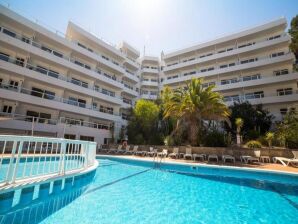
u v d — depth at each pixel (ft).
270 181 29.30
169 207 16.03
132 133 84.43
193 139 56.59
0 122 57.21
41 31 75.72
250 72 100.48
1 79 65.87
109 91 106.73
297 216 14.51
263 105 88.48
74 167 23.24
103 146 76.84
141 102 87.35
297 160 38.50
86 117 89.15
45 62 78.02
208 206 16.62
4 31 68.90
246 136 69.00
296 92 83.46
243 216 14.38
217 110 56.44
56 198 17.34
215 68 113.91
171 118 78.28
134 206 15.94
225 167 35.50
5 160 28.78
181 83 121.80
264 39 103.40
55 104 73.61
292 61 88.28
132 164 46.06
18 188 13.73
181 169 39.63
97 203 16.33
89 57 93.71
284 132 53.93
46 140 17.56
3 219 12.54
